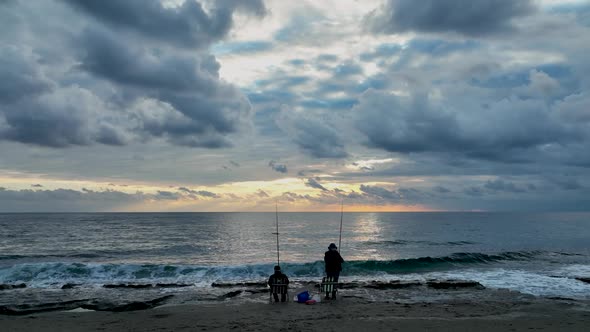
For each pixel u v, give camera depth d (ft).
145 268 60.75
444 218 396.78
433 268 67.31
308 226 228.84
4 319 31.58
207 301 39.86
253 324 28.50
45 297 43.06
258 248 108.27
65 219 331.16
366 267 66.64
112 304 37.22
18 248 107.55
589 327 28.25
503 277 56.44
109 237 143.23
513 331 26.96
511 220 332.39
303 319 30.22
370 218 396.57
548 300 40.22
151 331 26.91
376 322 29.09
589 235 157.69
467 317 31.65
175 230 184.24
